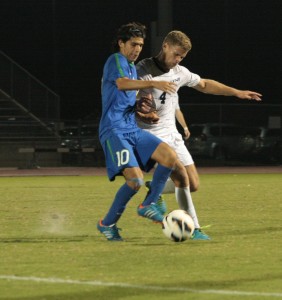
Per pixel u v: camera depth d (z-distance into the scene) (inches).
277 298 624.4
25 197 1669.5
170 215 883.4
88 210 1366.9
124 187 898.1
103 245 906.7
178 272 734.5
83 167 3105.3
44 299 624.1
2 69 3157.0
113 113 884.0
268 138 3225.9
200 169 2962.6
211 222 1162.6
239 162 3216.0
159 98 963.3
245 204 1472.7
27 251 866.8
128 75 880.9
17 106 3149.6
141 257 816.9
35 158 3036.4
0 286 673.6
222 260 800.3
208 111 3292.3
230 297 627.5
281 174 2620.6
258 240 954.1
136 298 624.7
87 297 629.3
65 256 828.0
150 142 888.9
